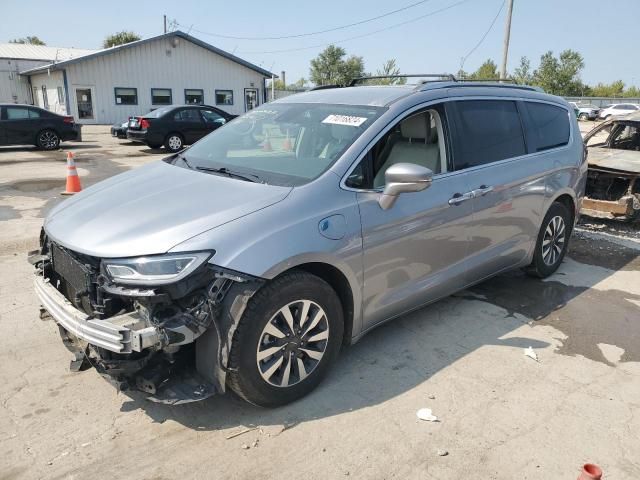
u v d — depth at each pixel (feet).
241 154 12.57
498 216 14.14
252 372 9.48
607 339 13.48
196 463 8.82
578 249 21.39
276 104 14.47
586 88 216.74
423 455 9.11
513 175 14.44
